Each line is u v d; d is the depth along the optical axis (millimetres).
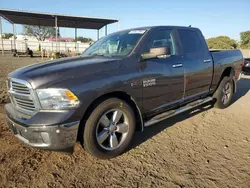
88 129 3141
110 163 3361
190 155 3572
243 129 4668
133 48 3791
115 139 3445
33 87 2916
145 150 3742
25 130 2936
